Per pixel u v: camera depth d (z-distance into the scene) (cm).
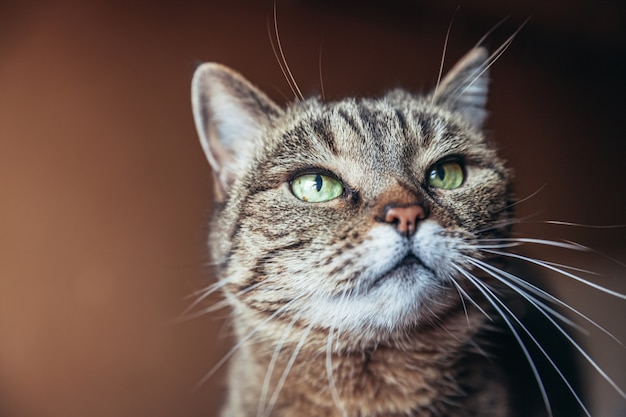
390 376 30
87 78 41
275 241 29
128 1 41
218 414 37
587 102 43
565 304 32
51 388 40
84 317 40
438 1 40
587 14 41
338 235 28
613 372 34
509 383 32
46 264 40
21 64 41
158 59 41
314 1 39
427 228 28
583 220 40
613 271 37
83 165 41
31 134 41
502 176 32
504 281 29
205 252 34
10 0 40
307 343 30
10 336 40
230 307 33
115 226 41
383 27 40
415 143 31
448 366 31
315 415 31
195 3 40
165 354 40
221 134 33
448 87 33
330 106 32
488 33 38
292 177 30
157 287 41
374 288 28
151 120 41
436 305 29
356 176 29
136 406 40
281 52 37
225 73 32
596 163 42
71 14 40
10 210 40
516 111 40
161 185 41
